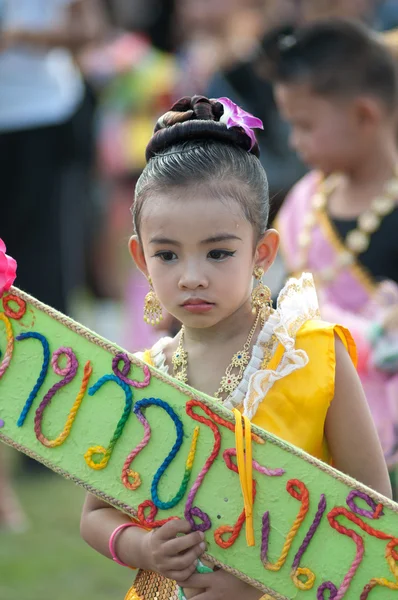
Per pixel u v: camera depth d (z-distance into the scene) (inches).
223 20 613.9
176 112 233.5
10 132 513.3
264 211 227.5
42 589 377.1
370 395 316.5
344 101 328.8
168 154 223.6
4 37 508.1
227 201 216.5
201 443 211.2
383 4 572.7
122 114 676.1
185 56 651.5
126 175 692.7
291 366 222.8
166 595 227.5
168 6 762.8
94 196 713.0
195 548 209.9
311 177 355.9
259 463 209.5
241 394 225.1
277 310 229.0
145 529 223.5
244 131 226.7
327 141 331.9
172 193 216.4
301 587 207.2
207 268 215.3
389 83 331.9
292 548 207.9
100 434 214.8
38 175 520.7
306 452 212.7
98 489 214.7
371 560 205.5
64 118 521.3
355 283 332.8
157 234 216.8
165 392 213.2
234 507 209.6
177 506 212.1
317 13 509.0
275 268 492.7
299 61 331.6
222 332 230.1
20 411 217.2
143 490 213.3
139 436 213.5
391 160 335.0
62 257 532.4
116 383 214.7
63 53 539.5
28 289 528.4
